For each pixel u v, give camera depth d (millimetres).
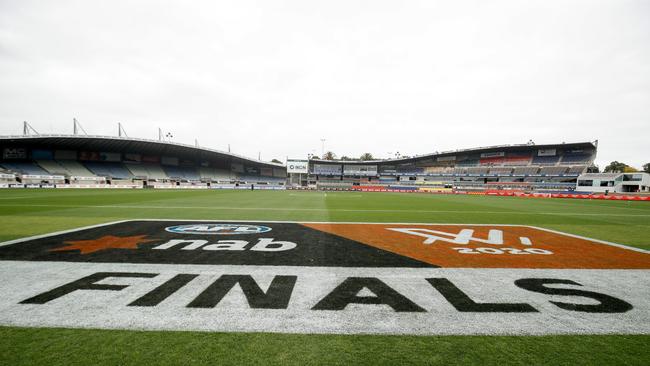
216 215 12672
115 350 2621
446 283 4539
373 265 5453
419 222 11578
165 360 2484
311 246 6965
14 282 4301
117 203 17766
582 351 2725
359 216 13352
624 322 3338
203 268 5082
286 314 3400
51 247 6488
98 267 5059
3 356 2498
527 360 2561
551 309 3654
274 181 73125
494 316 3434
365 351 2672
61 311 3375
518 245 7398
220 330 3012
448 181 65250
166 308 3496
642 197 34250
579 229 10375
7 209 13906
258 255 6027
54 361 2443
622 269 5410
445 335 2986
